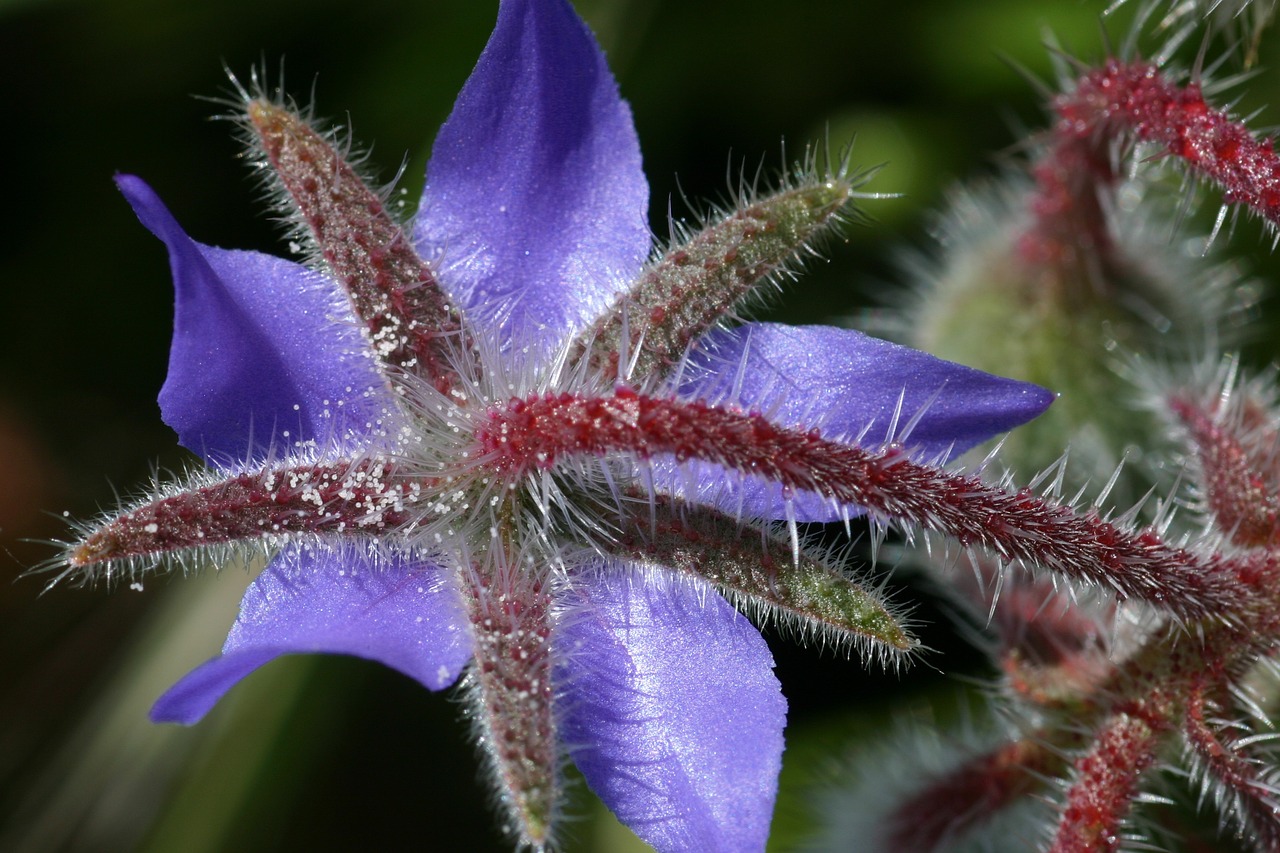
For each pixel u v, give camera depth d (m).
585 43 0.12
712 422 0.11
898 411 0.12
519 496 0.12
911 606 0.12
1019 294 0.13
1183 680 0.12
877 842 0.13
